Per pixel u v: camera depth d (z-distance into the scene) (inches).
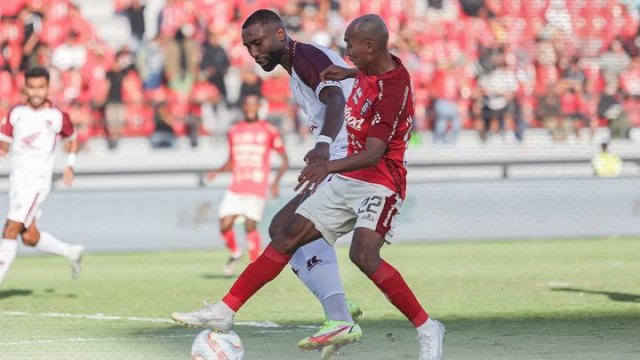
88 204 1942.7
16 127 1189.1
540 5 2324.1
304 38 2332.7
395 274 669.3
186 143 2230.6
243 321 989.8
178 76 2228.1
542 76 2283.5
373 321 975.0
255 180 1502.2
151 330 938.1
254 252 1524.4
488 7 2330.2
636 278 1374.3
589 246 1867.6
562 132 2253.9
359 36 655.8
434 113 2251.5
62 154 2210.9
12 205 1187.3
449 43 2306.8
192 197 1961.1
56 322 1000.9
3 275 1178.6
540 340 836.0
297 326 952.9
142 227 1952.5
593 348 788.0
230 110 2251.5
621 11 2321.6
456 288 1279.5
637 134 2265.0
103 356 785.6
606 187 2052.2
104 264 1691.7
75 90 2198.6
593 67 2295.8
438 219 2016.5
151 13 2380.7
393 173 677.3
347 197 679.1
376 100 660.1
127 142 2222.0
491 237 2027.6
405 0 2333.9
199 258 1785.2
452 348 796.6
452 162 2086.6
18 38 2177.7
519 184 2036.2
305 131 2233.0
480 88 2272.4
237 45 2348.7
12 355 795.4
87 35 2245.3
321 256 740.7
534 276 1408.7
